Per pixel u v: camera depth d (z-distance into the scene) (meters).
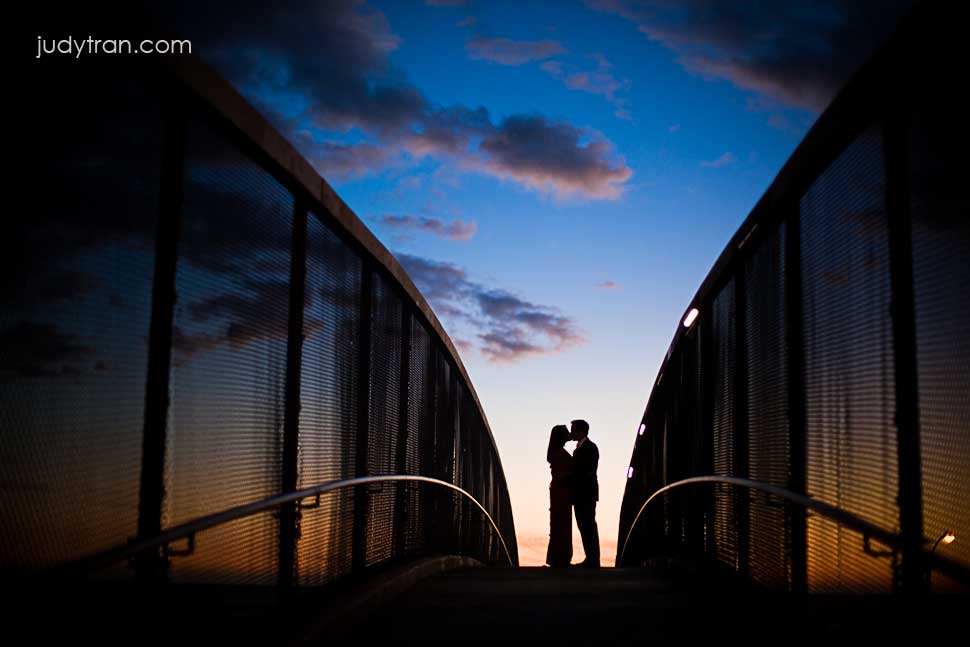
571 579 9.97
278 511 5.59
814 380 5.28
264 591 5.31
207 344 4.47
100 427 3.46
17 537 2.97
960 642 3.42
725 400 8.12
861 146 4.49
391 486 9.19
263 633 5.15
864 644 4.38
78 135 3.32
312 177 6.00
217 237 4.58
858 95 4.30
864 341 4.43
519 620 6.71
